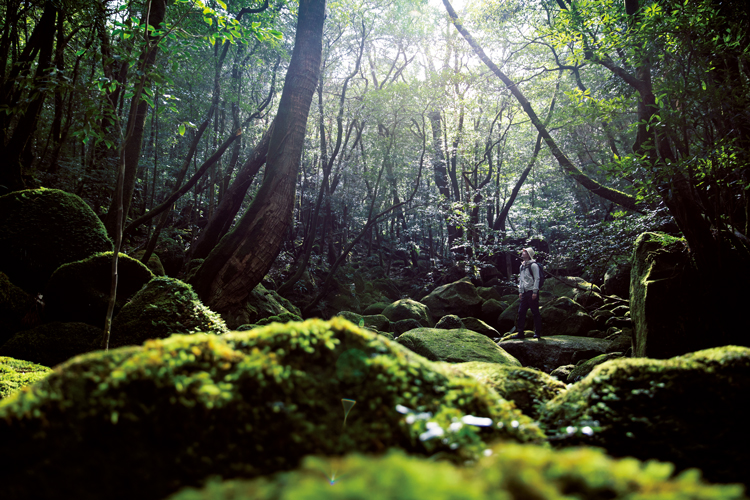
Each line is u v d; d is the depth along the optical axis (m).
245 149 15.79
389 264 20.61
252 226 7.50
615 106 9.03
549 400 2.37
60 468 1.19
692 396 1.76
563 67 10.84
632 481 0.70
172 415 1.31
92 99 4.32
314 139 17.53
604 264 9.18
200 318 5.09
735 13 5.10
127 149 8.26
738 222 6.16
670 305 5.45
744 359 1.82
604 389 1.88
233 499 0.65
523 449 0.82
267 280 13.53
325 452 1.37
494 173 19.08
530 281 9.67
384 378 1.58
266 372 1.48
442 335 7.57
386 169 15.21
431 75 13.88
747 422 1.66
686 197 5.29
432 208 14.92
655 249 6.18
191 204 15.89
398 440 1.44
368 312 14.99
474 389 1.75
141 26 4.59
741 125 5.12
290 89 8.00
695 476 0.68
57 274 6.01
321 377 1.57
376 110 13.40
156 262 9.94
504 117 18.75
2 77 8.66
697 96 4.97
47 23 9.00
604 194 9.73
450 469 0.74
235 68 12.44
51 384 1.35
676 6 5.01
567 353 8.79
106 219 8.82
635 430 1.72
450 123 18.75
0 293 5.83
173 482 1.23
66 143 12.23
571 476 0.72
